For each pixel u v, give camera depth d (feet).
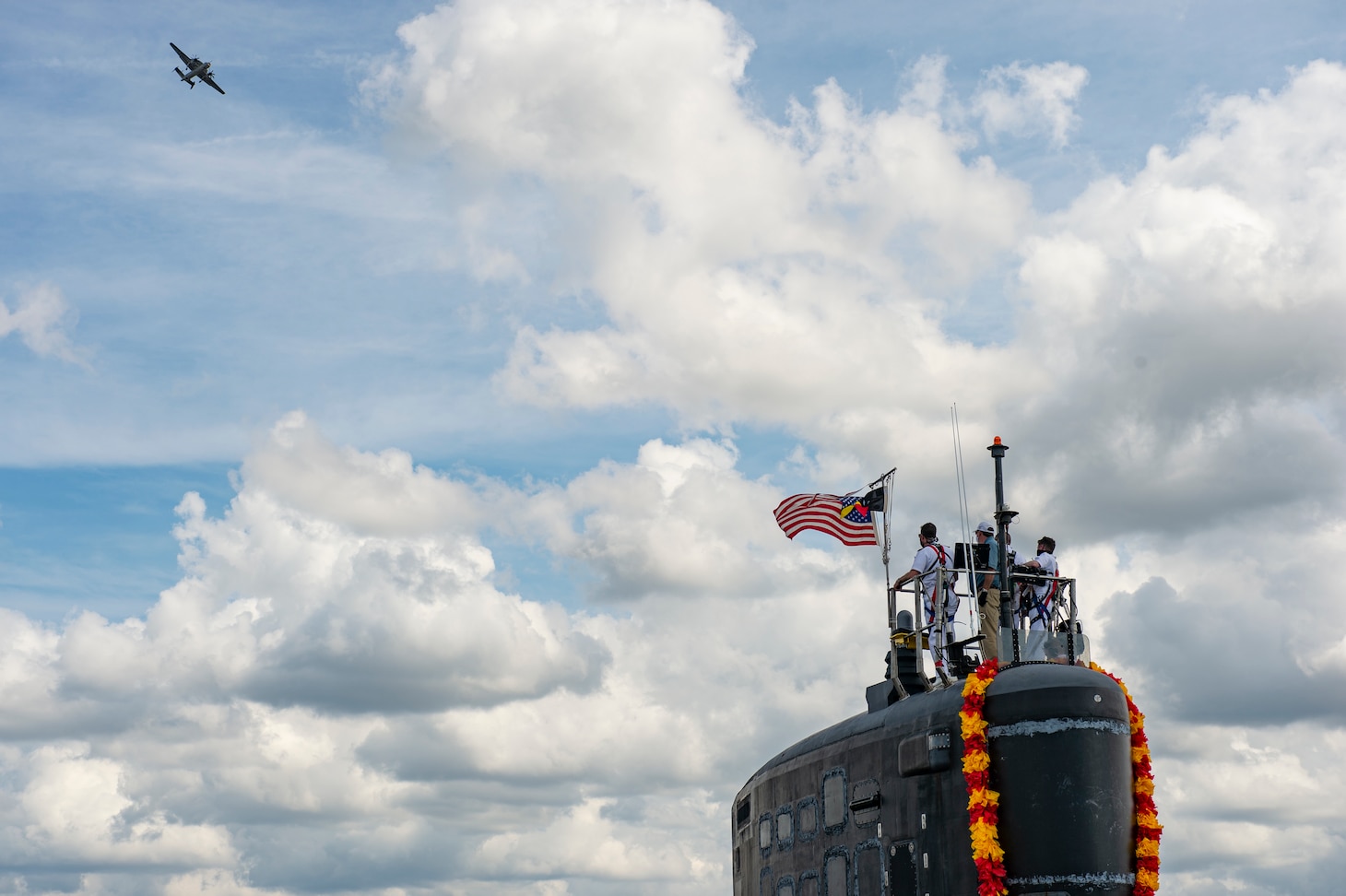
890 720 58.39
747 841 72.38
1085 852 50.80
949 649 64.34
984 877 51.06
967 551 64.44
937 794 54.49
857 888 58.65
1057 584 66.80
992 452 61.93
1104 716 52.01
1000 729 52.39
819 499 78.48
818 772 62.85
